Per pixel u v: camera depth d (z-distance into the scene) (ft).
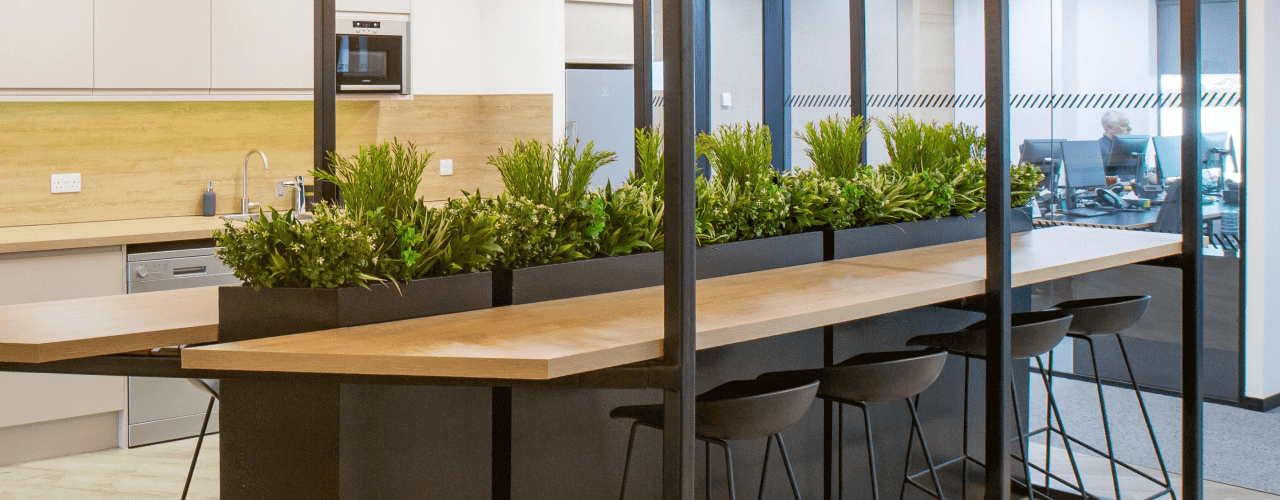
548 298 10.35
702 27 27.37
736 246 12.07
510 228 10.05
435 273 9.76
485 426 9.98
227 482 9.64
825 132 15.19
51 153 18.03
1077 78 20.10
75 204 18.34
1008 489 11.41
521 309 9.70
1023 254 12.96
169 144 19.30
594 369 7.80
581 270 10.64
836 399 10.27
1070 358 21.33
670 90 7.88
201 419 17.53
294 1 19.03
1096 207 20.06
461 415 9.79
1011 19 20.95
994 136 10.96
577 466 10.43
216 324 9.25
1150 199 19.26
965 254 13.39
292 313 8.94
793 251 12.78
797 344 12.42
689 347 8.09
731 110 26.99
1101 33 19.63
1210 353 19.49
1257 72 18.12
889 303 10.31
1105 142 19.79
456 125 24.53
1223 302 19.16
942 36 22.25
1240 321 18.95
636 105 15.62
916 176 14.55
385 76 22.02
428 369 7.63
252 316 9.09
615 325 8.83
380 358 7.69
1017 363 15.28
